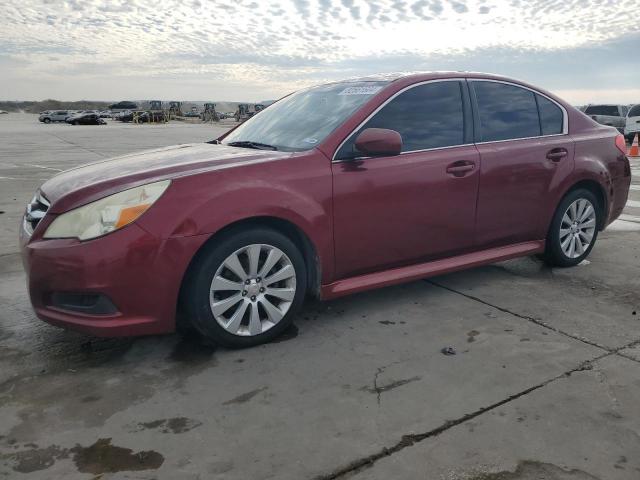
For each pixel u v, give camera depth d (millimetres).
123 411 2578
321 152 3383
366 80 4059
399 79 3832
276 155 3342
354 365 3027
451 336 3395
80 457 2242
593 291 4223
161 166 3232
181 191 2949
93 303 2914
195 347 3258
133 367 3016
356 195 3426
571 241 4707
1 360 3096
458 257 4055
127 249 2828
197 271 3012
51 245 2887
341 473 2143
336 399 2676
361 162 3469
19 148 19844
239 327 3189
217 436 2383
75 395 2723
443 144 3844
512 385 2795
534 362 3045
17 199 8438
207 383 2840
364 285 3590
